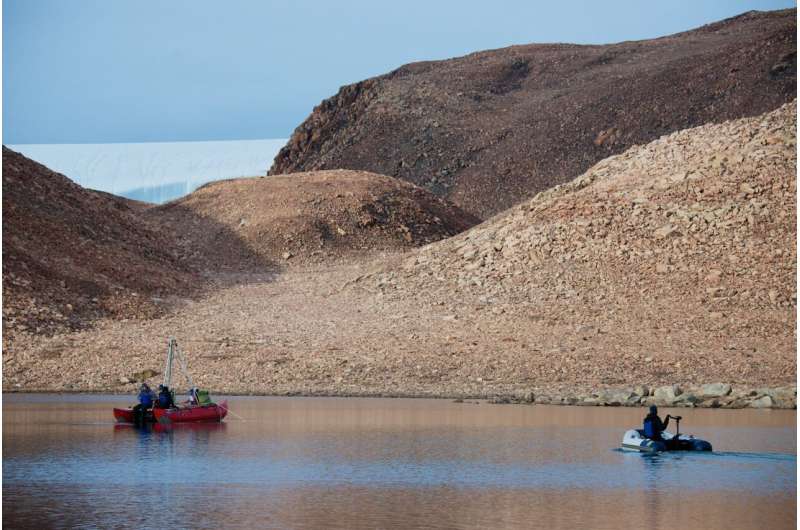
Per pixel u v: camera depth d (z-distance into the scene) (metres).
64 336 105.62
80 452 55.94
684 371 92.62
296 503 42.66
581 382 90.56
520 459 54.06
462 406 79.50
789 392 81.75
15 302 110.12
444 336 104.00
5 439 61.16
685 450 56.62
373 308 116.50
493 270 119.88
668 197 123.88
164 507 41.75
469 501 43.31
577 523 39.44
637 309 106.94
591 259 116.69
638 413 74.94
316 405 79.81
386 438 61.69
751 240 114.44
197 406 69.38
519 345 100.06
